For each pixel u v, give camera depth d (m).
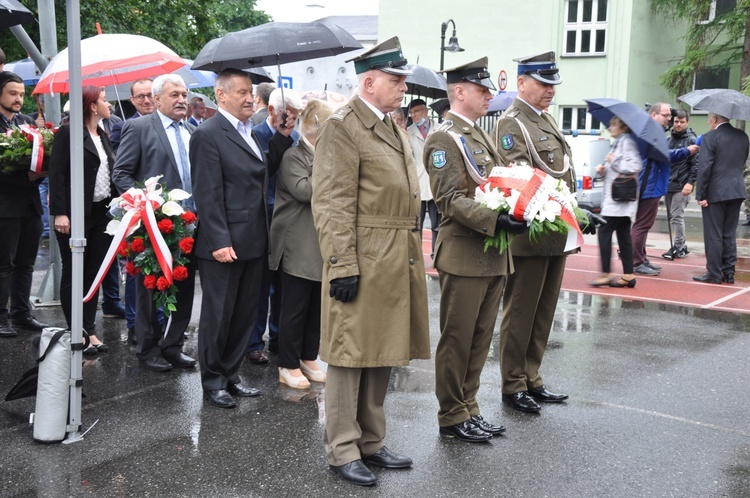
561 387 5.26
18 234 6.23
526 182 3.89
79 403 4.23
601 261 8.88
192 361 5.57
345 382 3.77
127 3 20.62
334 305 3.72
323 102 5.14
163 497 3.57
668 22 26.17
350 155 3.66
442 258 4.15
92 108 5.75
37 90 6.10
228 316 4.84
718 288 8.83
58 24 18.64
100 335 6.39
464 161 4.05
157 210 4.80
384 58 3.70
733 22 21.62
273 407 4.79
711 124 9.03
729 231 9.13
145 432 4.34
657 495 3.66
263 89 6.52
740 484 3.79
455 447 4.19
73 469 3.85
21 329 6.47
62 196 5.66
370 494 3.62
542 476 3.84
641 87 25.58
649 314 7.51
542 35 25.55
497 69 26.38
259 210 4.88
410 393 5.09
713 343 6.47
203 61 5.00
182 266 4.89
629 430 4.48
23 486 3.66
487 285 4.16
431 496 3.61
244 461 3.97
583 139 15.71
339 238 3.63
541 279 4.66
